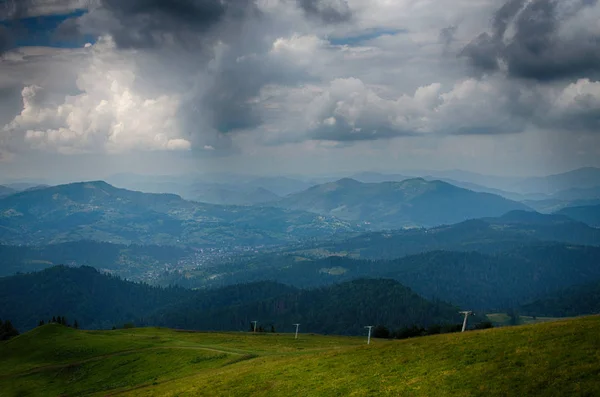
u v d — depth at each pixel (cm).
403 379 4991
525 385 4128
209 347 10244
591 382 3881
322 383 5497
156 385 7719
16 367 11144
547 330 5447
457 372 4784
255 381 6181
